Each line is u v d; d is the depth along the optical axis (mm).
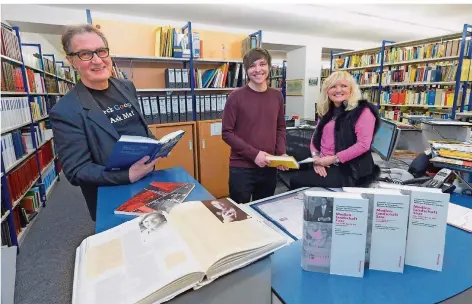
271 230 647
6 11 4398
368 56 5727
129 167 1068
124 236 614
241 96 1691
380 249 708
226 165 3521
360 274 690
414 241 719
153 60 3268
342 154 1530
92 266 522
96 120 1138
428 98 4641
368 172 1562
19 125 2844
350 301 619
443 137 1820
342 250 688
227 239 586
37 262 2238
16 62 2986
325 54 9203
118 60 3156
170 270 490
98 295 452
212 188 3484
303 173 1691
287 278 694
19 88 3029
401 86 5367
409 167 1814
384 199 676
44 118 4000
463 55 3955
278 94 1809
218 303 541
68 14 4750
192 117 3371
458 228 934
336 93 1569
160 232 611
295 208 1114
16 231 2576
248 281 573
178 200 894
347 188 743
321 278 694
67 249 2434
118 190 1019
